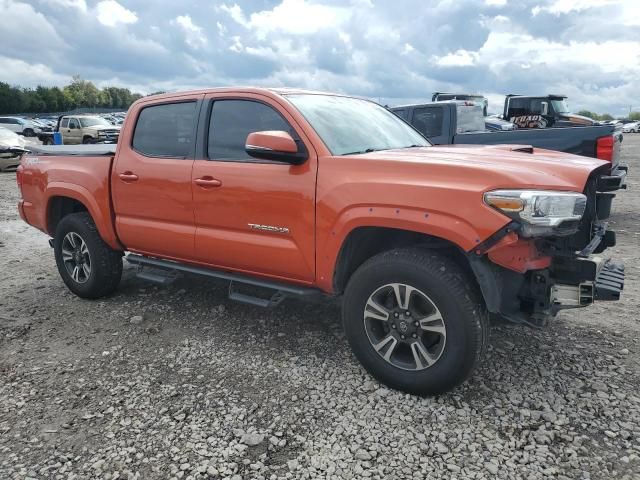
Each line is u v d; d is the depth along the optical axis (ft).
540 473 8.21
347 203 10.45
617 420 9.49
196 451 8.86
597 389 10.51
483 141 25.45
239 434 9.28
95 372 11.66
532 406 9.99
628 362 11.61
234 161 12.48
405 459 8.59
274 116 12.01
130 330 13.93
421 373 10.12
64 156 16.31
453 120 27.78
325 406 10.12
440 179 9.67
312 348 12.65
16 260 21.59
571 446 8.82
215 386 10.94
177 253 13.92
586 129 22.50
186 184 13.08
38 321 14.71
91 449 8.96
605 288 9.75
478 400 10.22
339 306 15.30
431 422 9.55
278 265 11.84
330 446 8.94
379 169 10.33
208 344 12.98
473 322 9.52
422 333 10.12
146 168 13.99
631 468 8.29
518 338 12.87
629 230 25.12
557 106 54.19
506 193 8.98
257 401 10.34
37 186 16.96
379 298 10.64
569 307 9.76
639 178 46.85
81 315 15.12
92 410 10.12
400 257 10.11
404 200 9.80
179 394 10.65
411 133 14.98
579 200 9.38
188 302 15.92
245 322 14.30
